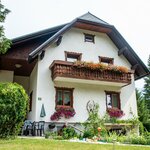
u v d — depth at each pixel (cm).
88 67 1503
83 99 1562
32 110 1556
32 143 739
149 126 2453
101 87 1644
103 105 1603
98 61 1709
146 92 3909
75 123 1480
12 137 879
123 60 1806
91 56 1702
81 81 1553
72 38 1683
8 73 1694
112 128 1478
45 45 1462
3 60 1516
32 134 1326
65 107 1489
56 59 1575
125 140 1023
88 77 1498
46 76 1511
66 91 1548
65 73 1440
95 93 1609
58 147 672
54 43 1603
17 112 877
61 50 1614
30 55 1402
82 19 1627
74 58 1670
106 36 1814
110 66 1566
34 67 1661
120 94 1694
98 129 1169
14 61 1545
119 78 1588
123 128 1495
